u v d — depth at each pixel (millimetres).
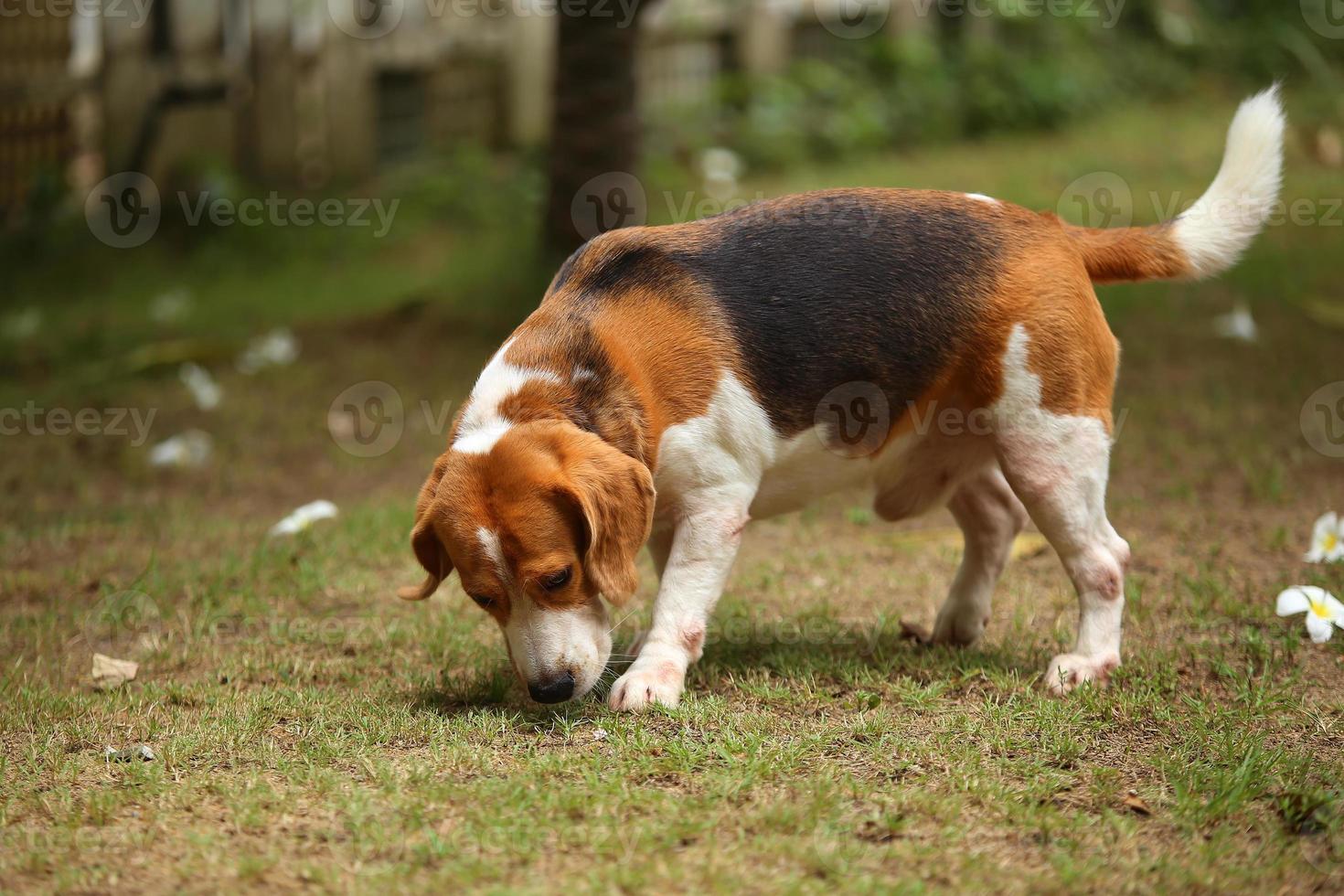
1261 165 5680
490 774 4637
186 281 15734
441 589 7215
